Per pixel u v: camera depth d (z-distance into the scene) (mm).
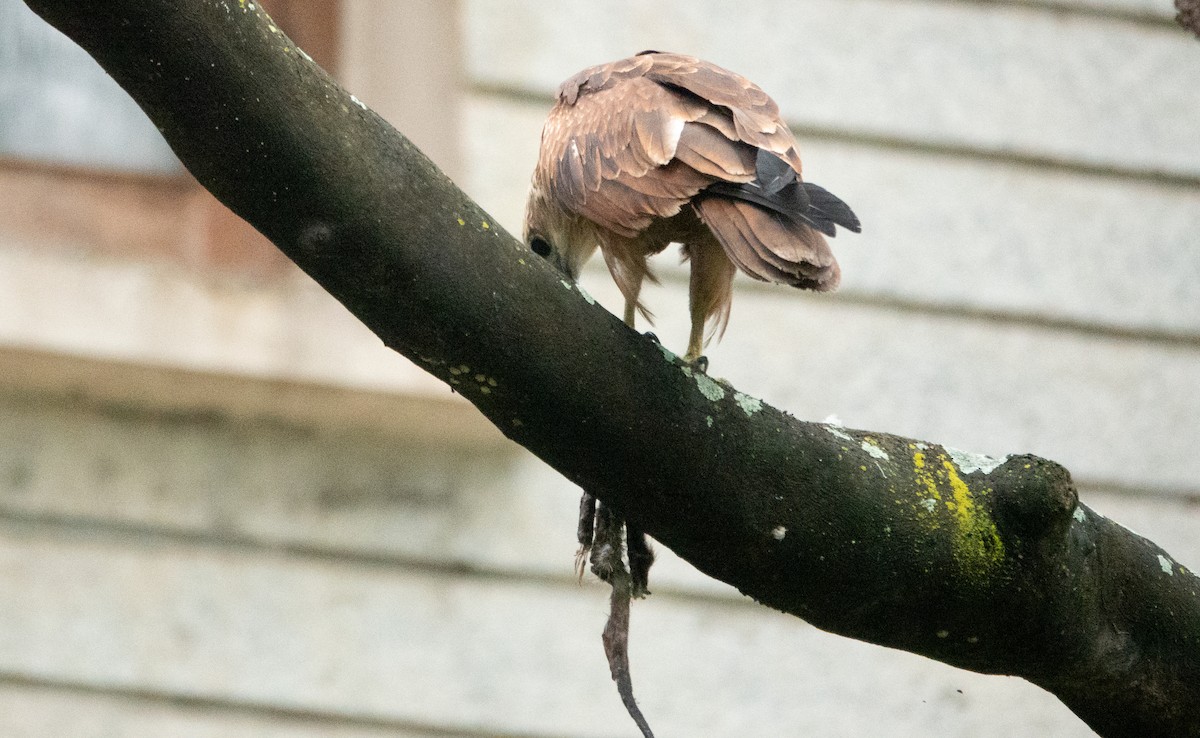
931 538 5582
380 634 11625
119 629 11461
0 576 11469
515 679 11625
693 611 11875
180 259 12398
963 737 11805
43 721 11250
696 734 11641
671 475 5414
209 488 11812
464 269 5141
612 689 11656
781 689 11789
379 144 5086
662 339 12281
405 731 11500
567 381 5277
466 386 5332
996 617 5707
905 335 12758
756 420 5500
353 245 5047
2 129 12539
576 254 7387
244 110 4840
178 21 4691
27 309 11500
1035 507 5562
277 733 11391
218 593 11594
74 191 12477
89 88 12656
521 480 12000
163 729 11320
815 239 5566
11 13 12703
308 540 11781
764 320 12594
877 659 11914
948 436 12594
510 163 12633
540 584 11852
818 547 5535
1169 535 12656
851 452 5625
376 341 11672
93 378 11688
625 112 6422
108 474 11766
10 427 11781
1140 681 5996
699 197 5902
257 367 11484
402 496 11898
